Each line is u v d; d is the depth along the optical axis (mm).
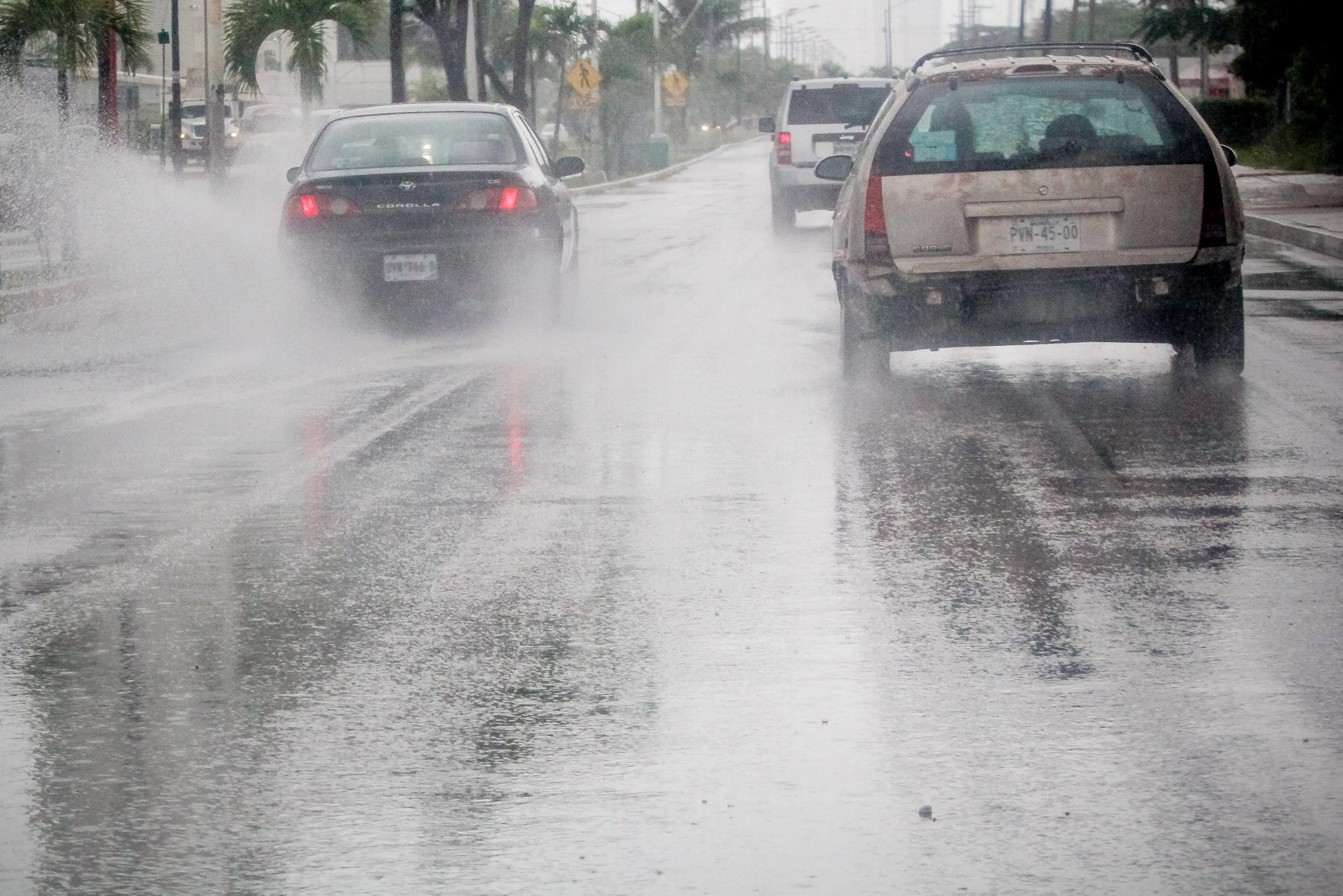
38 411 14117
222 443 12562
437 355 16891
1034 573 8664
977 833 5551
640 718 6691
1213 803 5777
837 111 33469
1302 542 9148
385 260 17953
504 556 9195
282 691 7102
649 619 7996
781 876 5262
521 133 19297
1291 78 58688
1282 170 53219
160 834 5680
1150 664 7223
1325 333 17062
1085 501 10180
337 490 10906
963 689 6957
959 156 13234
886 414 13117
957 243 13188
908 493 10477
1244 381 14203
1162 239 13117
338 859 5453
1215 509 9914
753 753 6297
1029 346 16703
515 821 5727
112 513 10391
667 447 12023
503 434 12672
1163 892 5121
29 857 5516
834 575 8695
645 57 85062
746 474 11102
